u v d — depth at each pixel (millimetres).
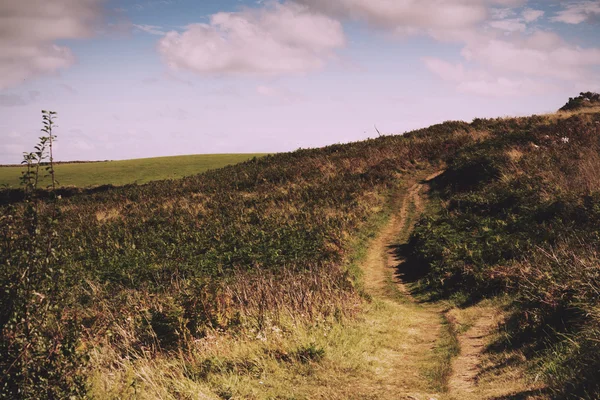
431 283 15297
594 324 6656
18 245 4762
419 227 21203
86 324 7891
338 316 10781
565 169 21484
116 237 27219
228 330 8867
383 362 8180
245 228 25891
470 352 8742
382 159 36344
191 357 7441
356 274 17797
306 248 20422
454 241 17703
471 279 13883
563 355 6434
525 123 37500
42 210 4898
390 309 12695
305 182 34844
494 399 6109
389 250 21281
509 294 11789
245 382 6727
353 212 25656
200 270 19000
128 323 8750
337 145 47156
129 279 18219
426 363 8211
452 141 36344
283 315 9891
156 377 6418
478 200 21969
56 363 4742
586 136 27062
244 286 12305
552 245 13617
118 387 5773
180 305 9500
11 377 4512
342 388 6855
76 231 28547
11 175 56531
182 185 42062
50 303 4840
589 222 14078
